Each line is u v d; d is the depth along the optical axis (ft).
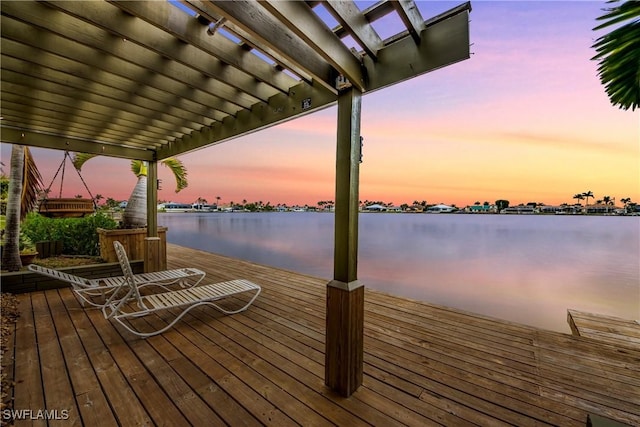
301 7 4.28
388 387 6.00
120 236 17.29
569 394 5.79
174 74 6.96
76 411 5.19
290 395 5.71
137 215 19.88
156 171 15.55
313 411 5.26
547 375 6.45
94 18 4.89
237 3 4.06
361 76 5.82
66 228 19.27
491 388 5.98
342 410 5.29
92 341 7.95
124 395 5.66
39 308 10.37
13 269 13.92
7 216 13.99
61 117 9.79
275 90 8.38
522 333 8.61
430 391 5.88
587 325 9.25
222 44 6.17
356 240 5.97
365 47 5.40
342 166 5.85
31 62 6.06
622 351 7.53
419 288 21.52
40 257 17.98
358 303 5.90
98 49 5.66
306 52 5.22
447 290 21.13
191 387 5.93
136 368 6.63
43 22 4.95
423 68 5.21
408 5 4.86
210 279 15.01
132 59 6.15
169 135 12.59
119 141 13.47
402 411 5.28
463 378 6.33
